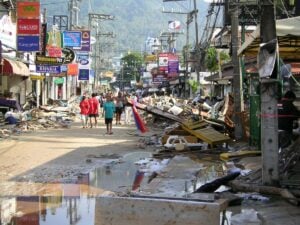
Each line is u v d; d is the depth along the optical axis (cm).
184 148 1691
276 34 1011
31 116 3256
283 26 1021
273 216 816
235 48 1950
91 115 3014
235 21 1955
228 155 1478
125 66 14700
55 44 3969
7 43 3212
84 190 1072
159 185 1098
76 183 1155
